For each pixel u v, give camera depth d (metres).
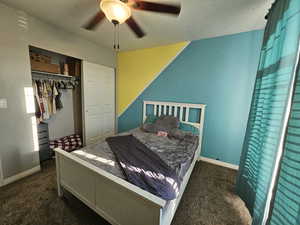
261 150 1.19
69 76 2.96
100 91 3.29
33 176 2.06
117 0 1.21
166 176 1.21
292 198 0.73
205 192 1.83
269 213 0.94
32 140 2.10
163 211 0.96
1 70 1.73
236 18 1.86
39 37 2.07
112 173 1.23
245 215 1.49
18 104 1.92
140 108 3.39
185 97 2.81
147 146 1.95
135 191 0.92
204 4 1.60
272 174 1.00
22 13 1.86
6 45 1.75
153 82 3.13
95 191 1.23
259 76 1.46
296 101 0.76
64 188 1.64
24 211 1.45
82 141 3.30
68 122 3.41
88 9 1.80
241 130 2.39
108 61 3.37
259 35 2.13
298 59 0.85
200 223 1.39
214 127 2.61
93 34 2.52
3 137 1.81
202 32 2.29
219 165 2.57
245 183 1.57
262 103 1.32
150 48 3.08
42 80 2.61
